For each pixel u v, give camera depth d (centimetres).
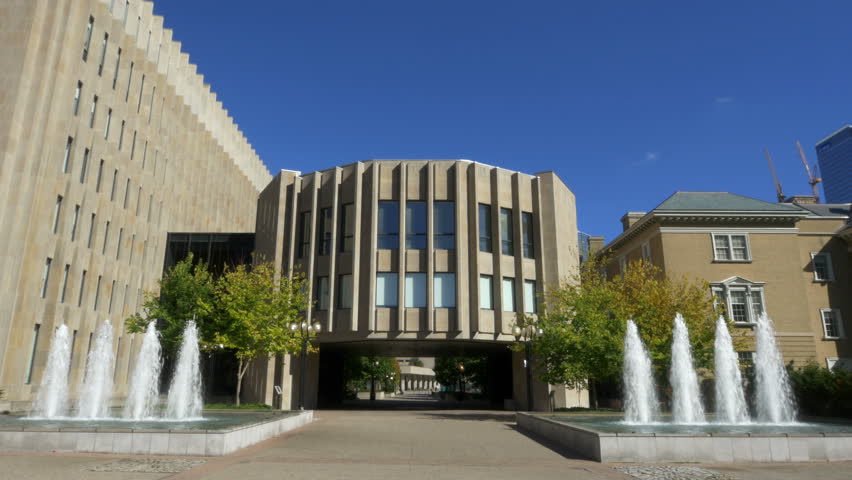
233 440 1395
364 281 3266
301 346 2914
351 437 1773
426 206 3378
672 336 2738
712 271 3709
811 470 1184
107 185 3578
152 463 1192
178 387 2941
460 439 1748
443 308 3234
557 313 2894
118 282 3750
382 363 6203
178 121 4912
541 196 3616
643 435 1312
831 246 3872
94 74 3400
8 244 2706
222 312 3016
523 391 3472
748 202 3928
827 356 3647
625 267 4388
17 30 2934
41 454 1300
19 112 2844
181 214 4928
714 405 3203
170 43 4688
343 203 3444
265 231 3812
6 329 2673
